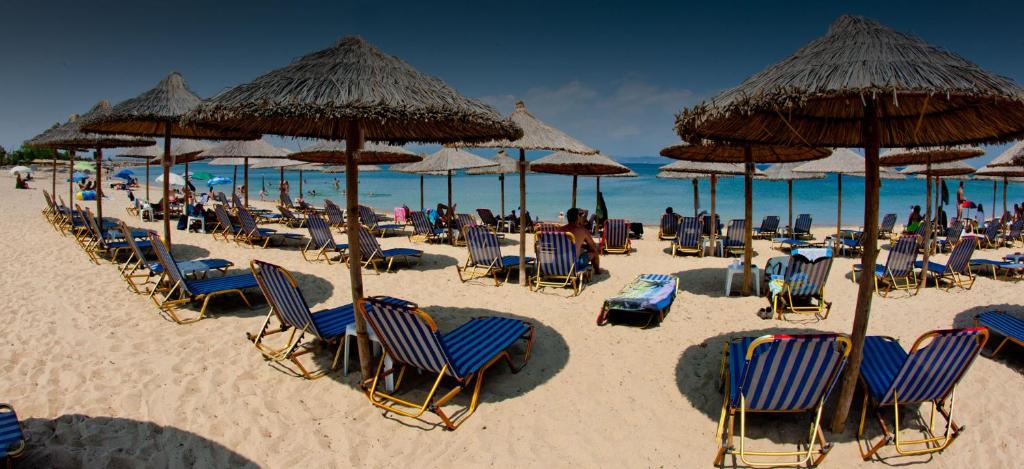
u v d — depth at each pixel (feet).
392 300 16.11
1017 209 52.95
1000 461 10.31
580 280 22.52
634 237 42.70
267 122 15.16
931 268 24.77
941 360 10.00
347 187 12.09
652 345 16.03
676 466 10.19
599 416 11.94
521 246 23.26
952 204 90.17
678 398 12.75
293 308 13.71
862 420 10.90
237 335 16.19
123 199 71.26
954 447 10.73
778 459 10.36
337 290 22.34
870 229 10.11
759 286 21.81
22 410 11.60
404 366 12.86
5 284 21.70
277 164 53.26
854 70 9.24
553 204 90.79
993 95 8.78
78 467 9.75
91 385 12.81
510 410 12.17
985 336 9.80
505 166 46.57
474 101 13.47
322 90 10.91
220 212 34.71
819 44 10.62
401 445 10.82
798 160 28.27
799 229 45.39
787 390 10.07
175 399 12.26
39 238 33.50
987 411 12.07
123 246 26.27
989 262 26.40
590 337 16.71
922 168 38.09
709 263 30.07
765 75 10.76
